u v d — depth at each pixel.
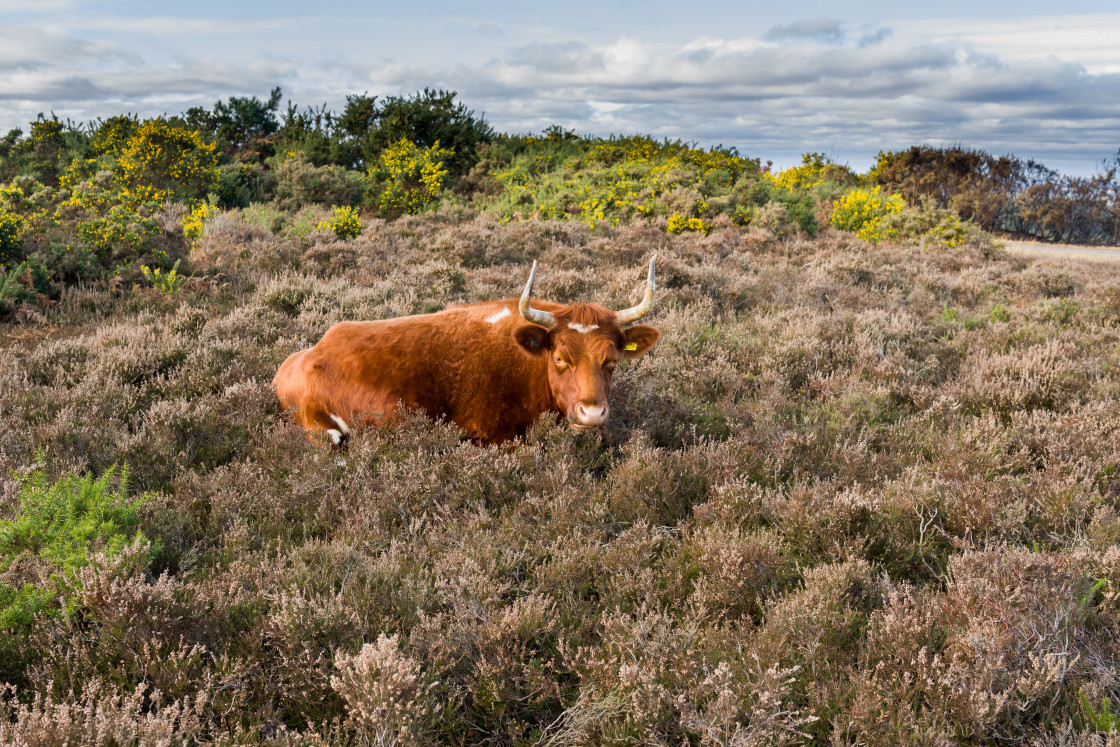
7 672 2.52
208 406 5.00
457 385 4.91
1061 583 2.81
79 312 8.73
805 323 7.80
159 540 3.18
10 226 9.52
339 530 3.72
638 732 2.27
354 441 4.71
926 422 5.30
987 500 3.64
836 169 36.78
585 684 2.53
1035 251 24.55
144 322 8.23
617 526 3.86
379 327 5.17
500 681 2.51
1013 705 2.38
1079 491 3.73
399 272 10.63
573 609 3.04
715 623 2.80
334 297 8.91
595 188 21.06
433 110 28.20
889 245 17.98
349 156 28.52
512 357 4.88
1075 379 5.71
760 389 5.90
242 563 3.20
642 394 5.38
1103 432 4.62
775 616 2.77
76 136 23.67
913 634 2.63
